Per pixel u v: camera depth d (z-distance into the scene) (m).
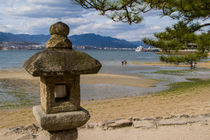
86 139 5.48
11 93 15.34
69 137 2.81
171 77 25.72
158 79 23.89
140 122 6.51
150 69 36.66
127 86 19.03
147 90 17.27
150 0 4.37
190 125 6.21
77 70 2.49
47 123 2.56
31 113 10.12
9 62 50.25
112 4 4.20
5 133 5.95
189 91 14.94
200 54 7.27
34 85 18.64
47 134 2.79
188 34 5.91
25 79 21.80
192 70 34.75
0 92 15.59
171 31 6.63
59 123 2.61
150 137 5.48
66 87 2.88
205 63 50.25
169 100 12.06
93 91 16.61
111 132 5.91
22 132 6.03
